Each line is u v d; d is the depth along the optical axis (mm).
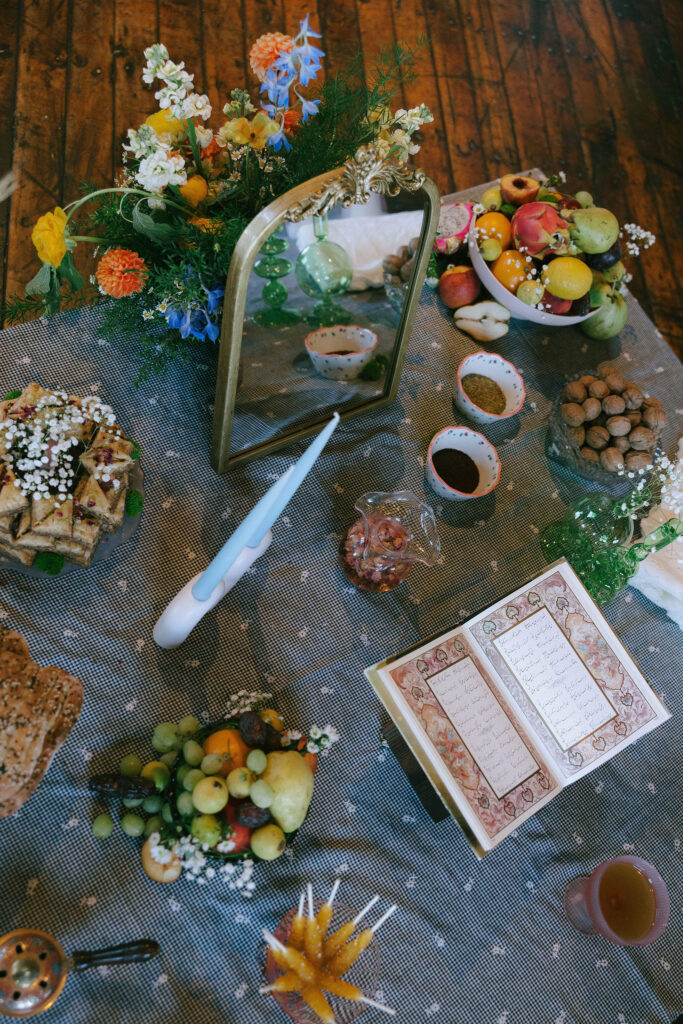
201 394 1269
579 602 1112
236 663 1130
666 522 1161
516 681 1054
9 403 1072
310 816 1073
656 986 1085
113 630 1101
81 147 2045
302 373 1161
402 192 985
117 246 1114
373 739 1135
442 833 1101
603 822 1166
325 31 2318
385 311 1153
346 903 1037
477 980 1036
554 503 1359
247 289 931
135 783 929
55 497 1022
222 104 2148
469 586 1267
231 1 2258
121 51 2141
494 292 1396
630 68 2598
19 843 974
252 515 835
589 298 1401
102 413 1099
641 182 2477
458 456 1286
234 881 1004
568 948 1077
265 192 1097
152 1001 943
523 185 1390
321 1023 884
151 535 1167
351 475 1292
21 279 1907
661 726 1255
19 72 2066
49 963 828
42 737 861
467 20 2477
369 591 1222
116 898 974
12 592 1078
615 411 1296
